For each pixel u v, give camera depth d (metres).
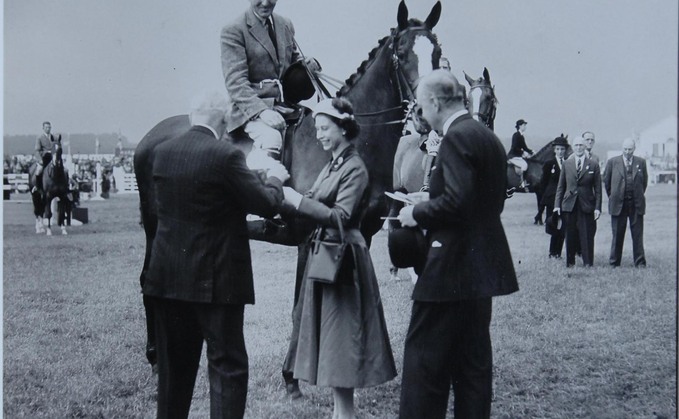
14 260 8.30
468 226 3.27
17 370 4.93
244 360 3.54
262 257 8.23
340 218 3.65
